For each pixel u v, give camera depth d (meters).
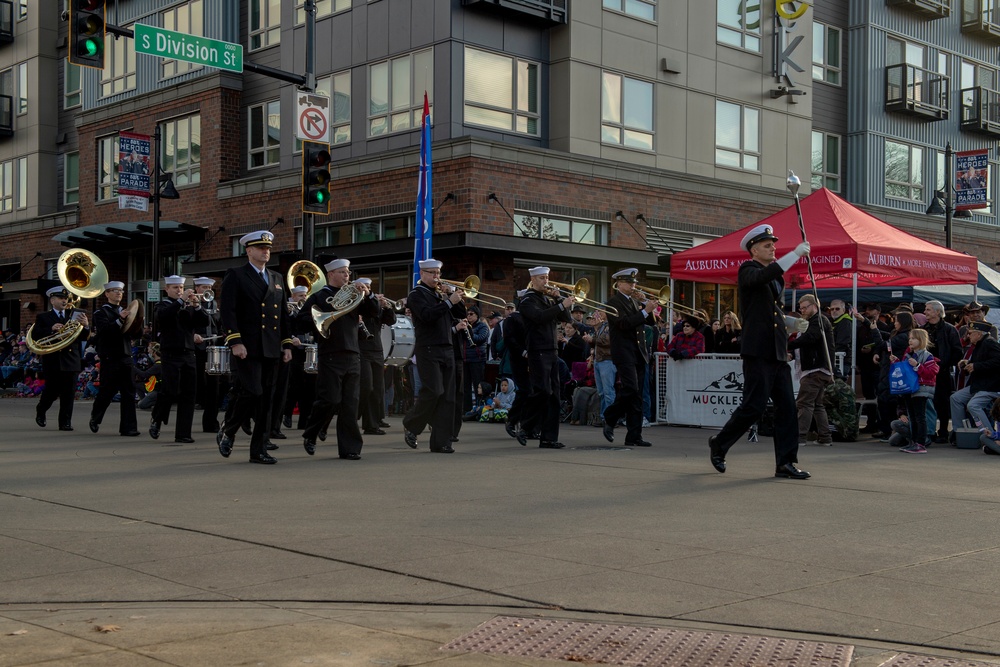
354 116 24.92
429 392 11.86
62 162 35.16
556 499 8.44
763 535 6.98
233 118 28.28
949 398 14.27
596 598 5.36
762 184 28.16
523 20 23.80
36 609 5.14
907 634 4.78
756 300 9.85
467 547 6.55
